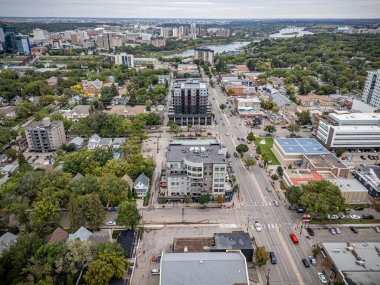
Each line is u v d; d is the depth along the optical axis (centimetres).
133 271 13400
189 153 19162
